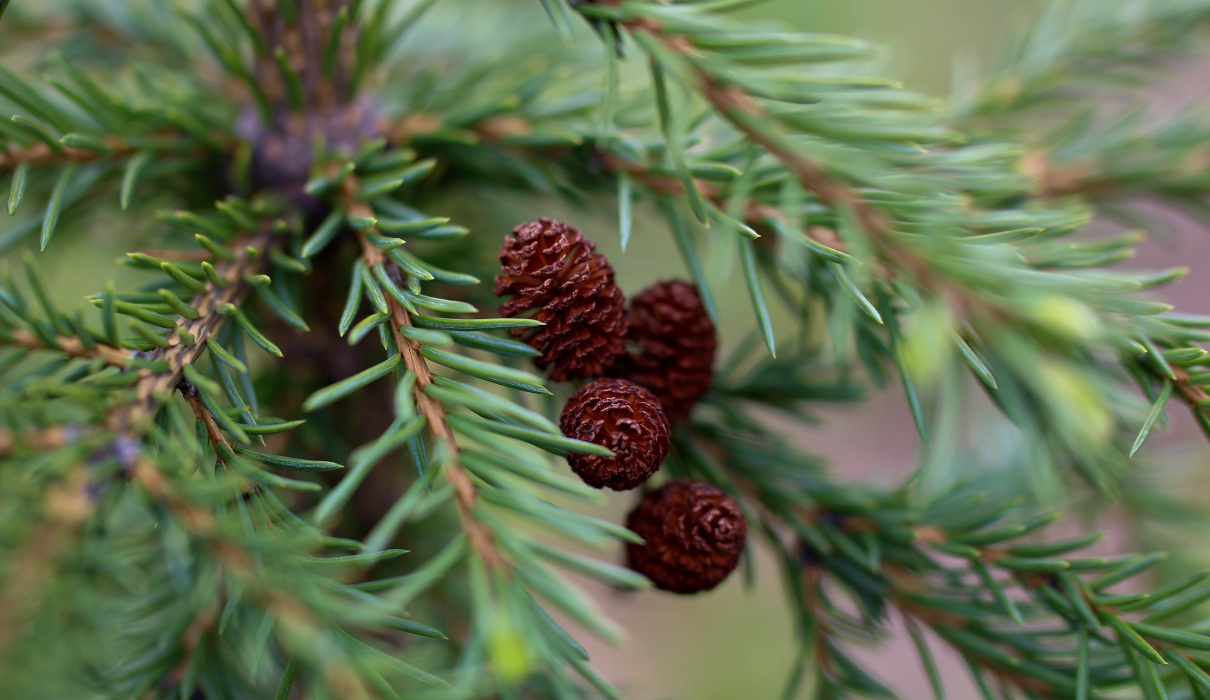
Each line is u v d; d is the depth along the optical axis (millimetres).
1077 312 171
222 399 207
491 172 240
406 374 190
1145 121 256
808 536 231
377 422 242
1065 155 256
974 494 231
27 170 220
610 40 204
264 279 205
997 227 204
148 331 187
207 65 253
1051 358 176
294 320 207
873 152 203
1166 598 211
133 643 211
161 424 185
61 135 219
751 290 205
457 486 183
